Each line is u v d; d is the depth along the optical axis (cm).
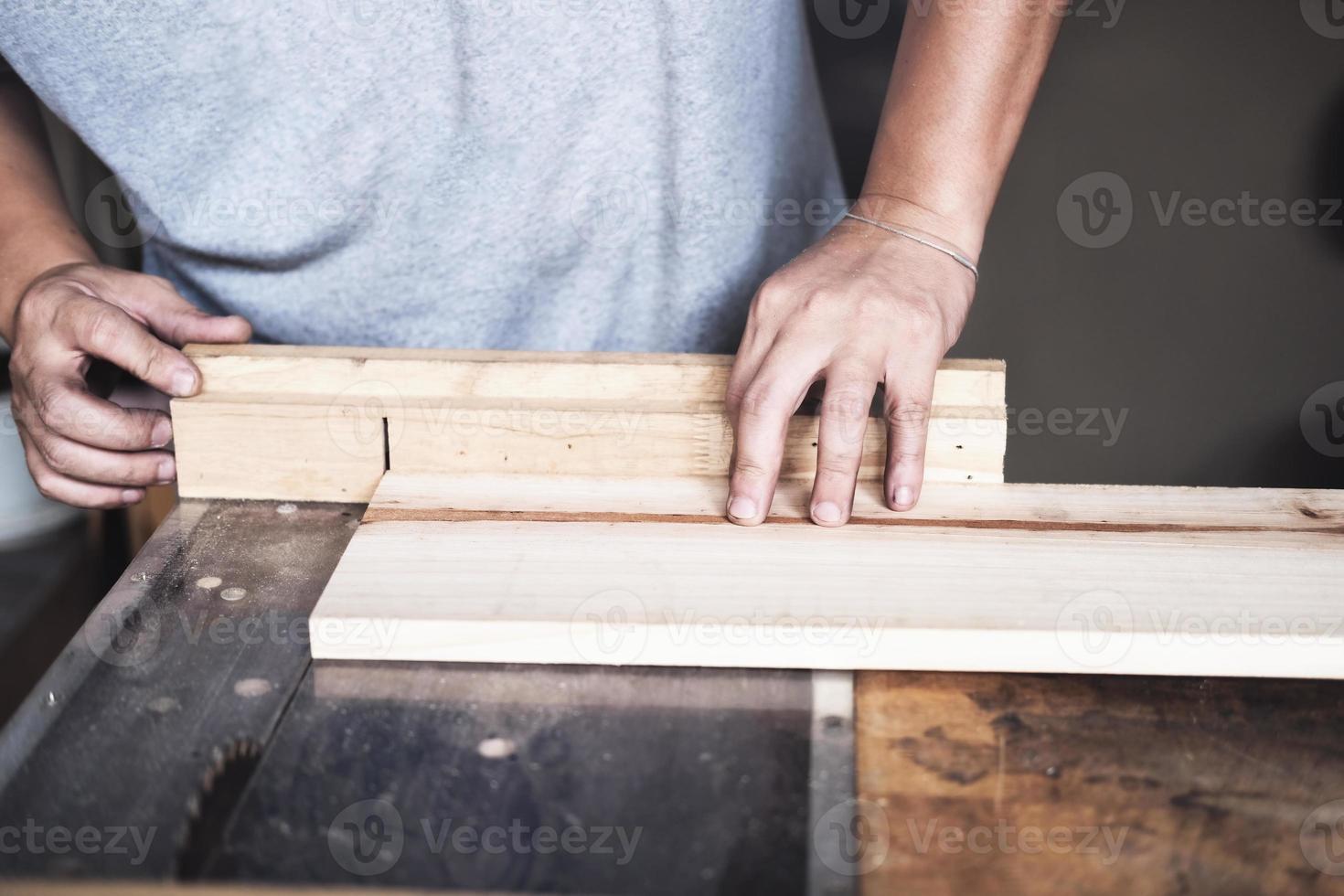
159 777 56
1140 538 73
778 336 76
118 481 92
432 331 110
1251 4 166
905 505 76
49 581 182
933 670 65
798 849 52
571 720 61
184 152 96
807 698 63
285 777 56
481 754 58
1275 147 173
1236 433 188
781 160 110
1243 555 72
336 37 91
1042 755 58
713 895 49
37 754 57
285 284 106
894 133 85
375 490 80
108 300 92
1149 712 62
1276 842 53
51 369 86
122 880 49
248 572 74
